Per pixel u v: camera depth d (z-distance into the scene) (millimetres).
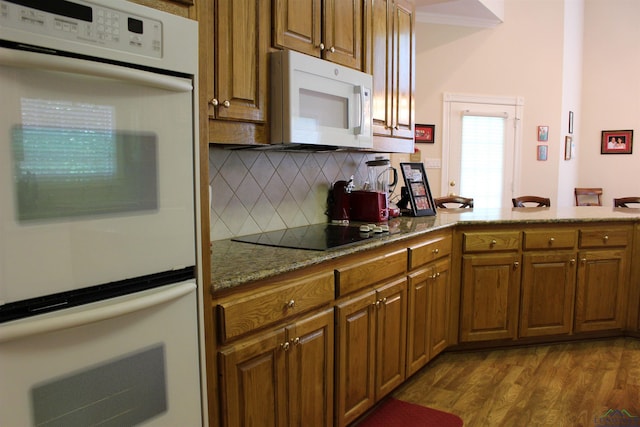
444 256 2730
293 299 1597
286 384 1593
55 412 979
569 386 2504
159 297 1137
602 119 6188
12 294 891
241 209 2207
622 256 3100
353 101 2217
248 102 1775
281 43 1893
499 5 5273
